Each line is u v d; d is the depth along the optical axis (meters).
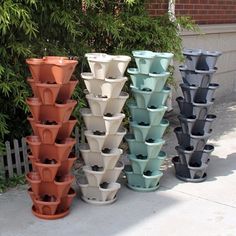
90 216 3.32
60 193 3.21
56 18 3.78
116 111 3.39
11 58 3.74
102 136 3.34
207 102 3.84
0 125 3.71
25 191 3.67
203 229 3.20
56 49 4.00
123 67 3.26
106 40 4.66
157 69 3.54
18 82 3.71
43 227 3.15
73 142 3.19
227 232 3.17
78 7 4.11
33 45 3.85
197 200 3.62
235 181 4.01
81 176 3.81
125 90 4.41
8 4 3.32
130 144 3.72
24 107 3.75
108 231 3.13
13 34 3.65
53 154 3.17
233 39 7.41
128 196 3.65
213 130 5.52
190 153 3.87
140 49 4.77
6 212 3.34
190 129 3.88
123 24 4.48
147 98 3.54
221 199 3.65
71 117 3.29
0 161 3.76
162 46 4.89
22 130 4.12
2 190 3.66
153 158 3.72
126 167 3.84
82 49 4.23
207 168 4.29
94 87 3.30
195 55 3.69
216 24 6.91
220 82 7.34
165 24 5.03
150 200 3.60
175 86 5.32
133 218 3.31
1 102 3.90
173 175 4.11
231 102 7.03
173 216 3.36
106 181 3.53
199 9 6.47
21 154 3.92
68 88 3.08
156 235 3.10
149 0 5.05
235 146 4.94
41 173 3.15
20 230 3.11
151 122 3.61
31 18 3.68
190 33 6.20
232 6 7.27
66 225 3.19
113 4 4.57
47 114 3.09
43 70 2.99
